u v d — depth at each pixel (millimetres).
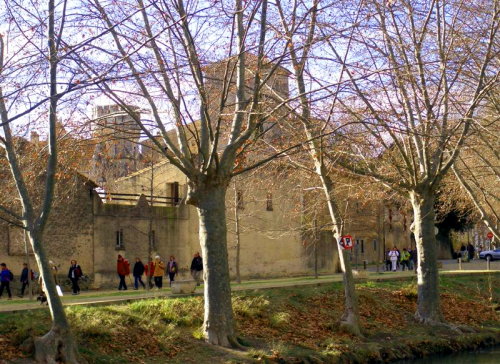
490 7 22094
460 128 24750
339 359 22484
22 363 17094
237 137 20500
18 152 23297
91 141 20734
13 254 33719
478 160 29516
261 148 23875
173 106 20844
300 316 25703
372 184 27438
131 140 24078
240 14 19984
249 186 36625
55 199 27281
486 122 24750
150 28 19109
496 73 21938
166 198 42375
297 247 47531
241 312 24109
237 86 20828
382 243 61812
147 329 20969
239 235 40406
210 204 20750
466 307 31797
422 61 23094
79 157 22531
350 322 25203
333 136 22641
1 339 17953
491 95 22812
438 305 27719
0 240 33344
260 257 44938
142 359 19375
